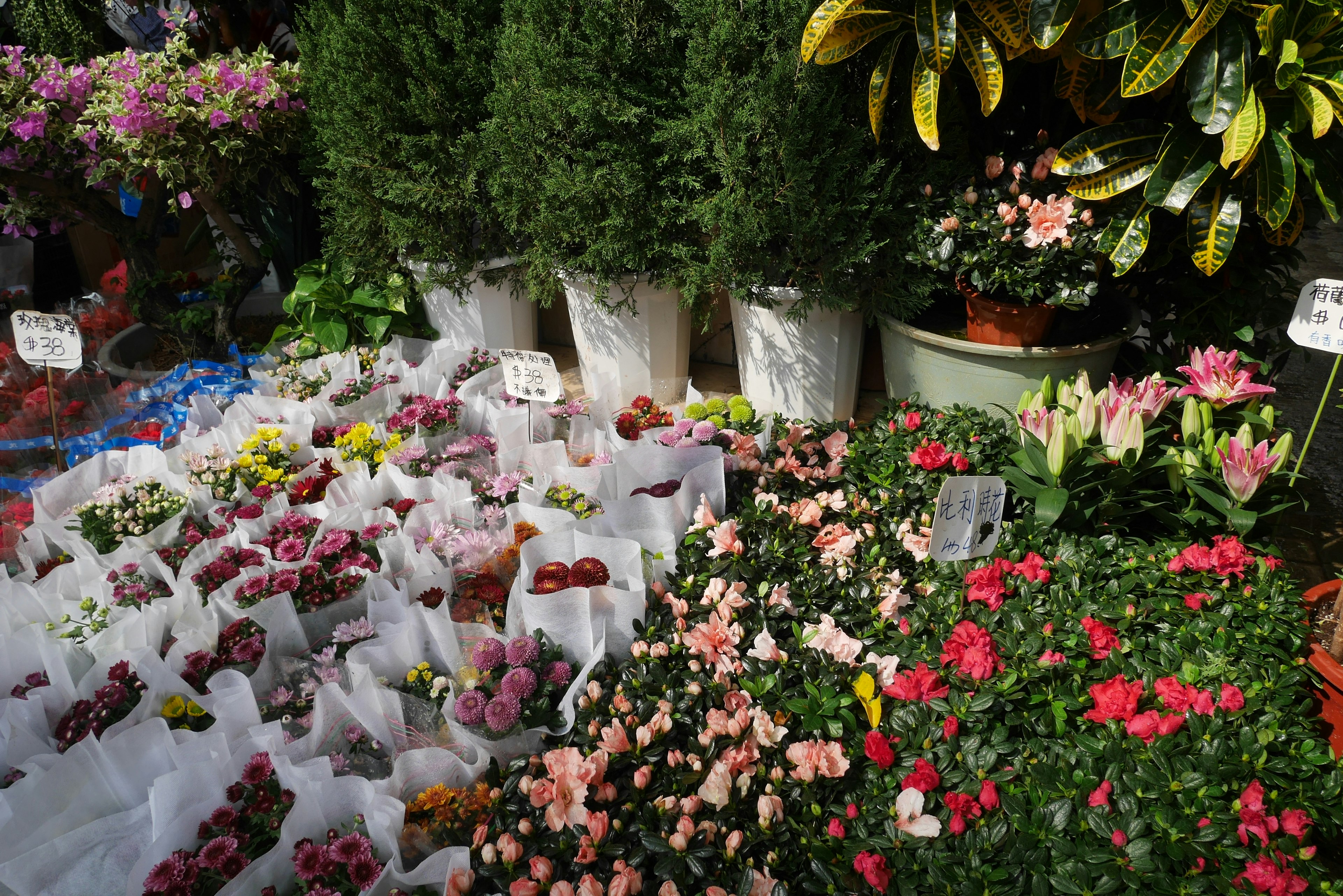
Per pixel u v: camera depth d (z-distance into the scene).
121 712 2.14
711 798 1.69
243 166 3.99
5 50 3.59
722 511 2.59
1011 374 2.90
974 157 3.14
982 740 1.76
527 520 2.55
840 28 2.66
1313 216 2.77
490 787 1.84
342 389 3.56
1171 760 1.65
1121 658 1.90
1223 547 2.09
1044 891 1.47
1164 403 2.43
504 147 3.31
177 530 2.80
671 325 3.71
